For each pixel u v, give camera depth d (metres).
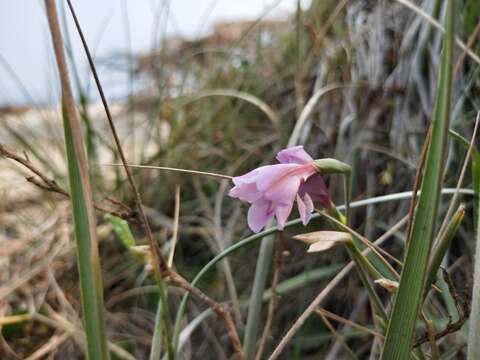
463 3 0.47
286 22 0.76
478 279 0.21
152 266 0.26
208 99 0.67
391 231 0.32
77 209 0.20
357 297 0.45
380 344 0.27
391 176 0.48
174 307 0.51
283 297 0.48
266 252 0.34
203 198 0.55
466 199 0.42
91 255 0.20
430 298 0.38
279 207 0.23
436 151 0.19
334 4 0.62
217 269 0.54
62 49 0.18
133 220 0.28
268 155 0.58
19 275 0.52
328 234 0.23
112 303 0.51
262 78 0.67
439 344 0.36
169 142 0.61
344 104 0.54
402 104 0.50
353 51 0.55
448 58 0.17
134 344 0.46
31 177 0.26
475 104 0.44
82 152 0.19
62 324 0.45
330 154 0.54
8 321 0.46
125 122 0.76
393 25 0.53
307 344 0.45
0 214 0.61
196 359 0.47
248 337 0.32
